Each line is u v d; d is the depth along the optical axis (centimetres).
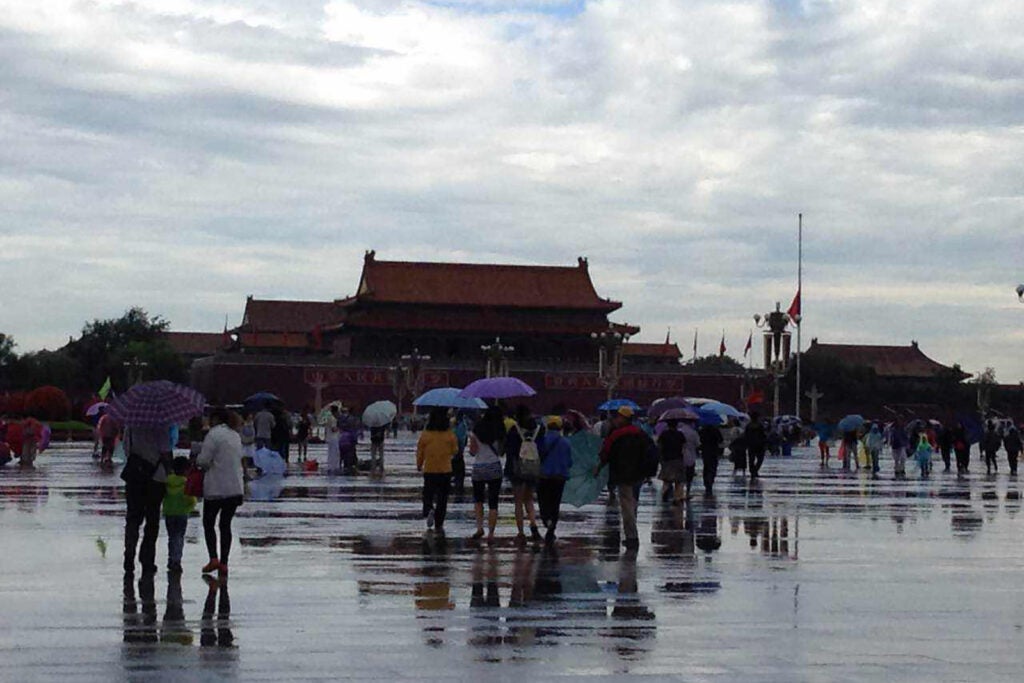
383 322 18625
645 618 2070
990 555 2966
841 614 2122
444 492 3416
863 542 3241
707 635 1927
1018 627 2009
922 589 2409
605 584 2453
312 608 2150
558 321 19062
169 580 2453
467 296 18975
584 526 3647
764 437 6316
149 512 2455
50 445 9900
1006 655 1789
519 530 3241
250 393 17775
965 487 5788
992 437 7456
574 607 2177
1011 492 5412
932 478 6694
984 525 3744
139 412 2455
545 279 19350
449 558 2838
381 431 6169
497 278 19262
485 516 3872
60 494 4462
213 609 2130
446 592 2336
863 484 5962
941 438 7900
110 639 1862
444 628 1970
